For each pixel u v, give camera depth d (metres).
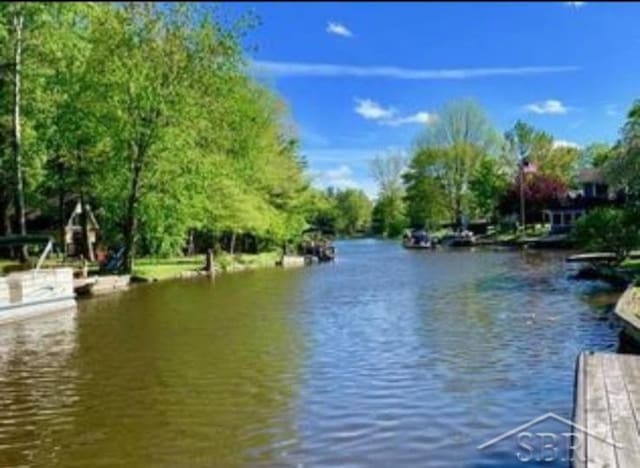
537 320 17.61
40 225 47.94
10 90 32.03
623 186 37.59
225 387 11.45
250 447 8.56
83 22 31.94
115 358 14.05
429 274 34.00
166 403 10.59
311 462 7.99
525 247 60.84
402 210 104.12
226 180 39.22
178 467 8.01
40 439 9.08
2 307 19.47
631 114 32.47
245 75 39.16
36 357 14.34
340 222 124.19
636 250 33.44
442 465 7.72
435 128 85.62
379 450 8.27
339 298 24.14
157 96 32.72
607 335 15.18
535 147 85.88
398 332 16.45
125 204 34.00
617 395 8.24
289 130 53.75
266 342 15.45
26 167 33.75
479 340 15.04
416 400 10.31
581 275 29.92
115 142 33.00
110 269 33.44
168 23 33.25
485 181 79.75
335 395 10.75
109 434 9.20
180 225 34.94
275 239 52.72
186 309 21.78
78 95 33.16
